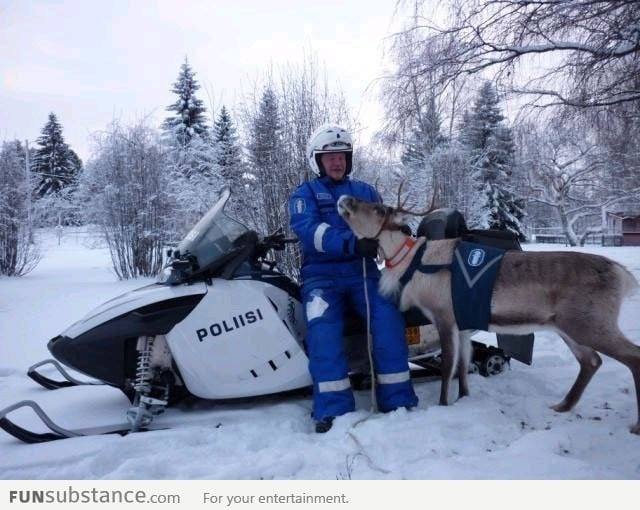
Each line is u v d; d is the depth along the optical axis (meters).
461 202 12.74
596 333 3.38
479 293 3.58
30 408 3.94
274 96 7.82
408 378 3.73
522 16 8.32
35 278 13.77
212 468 2.88
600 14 7.52
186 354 3.51
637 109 8.41
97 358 3.55
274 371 3.68
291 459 2.91
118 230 13.21
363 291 3.93
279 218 7.46
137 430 3.42
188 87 24.47
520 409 3.75
